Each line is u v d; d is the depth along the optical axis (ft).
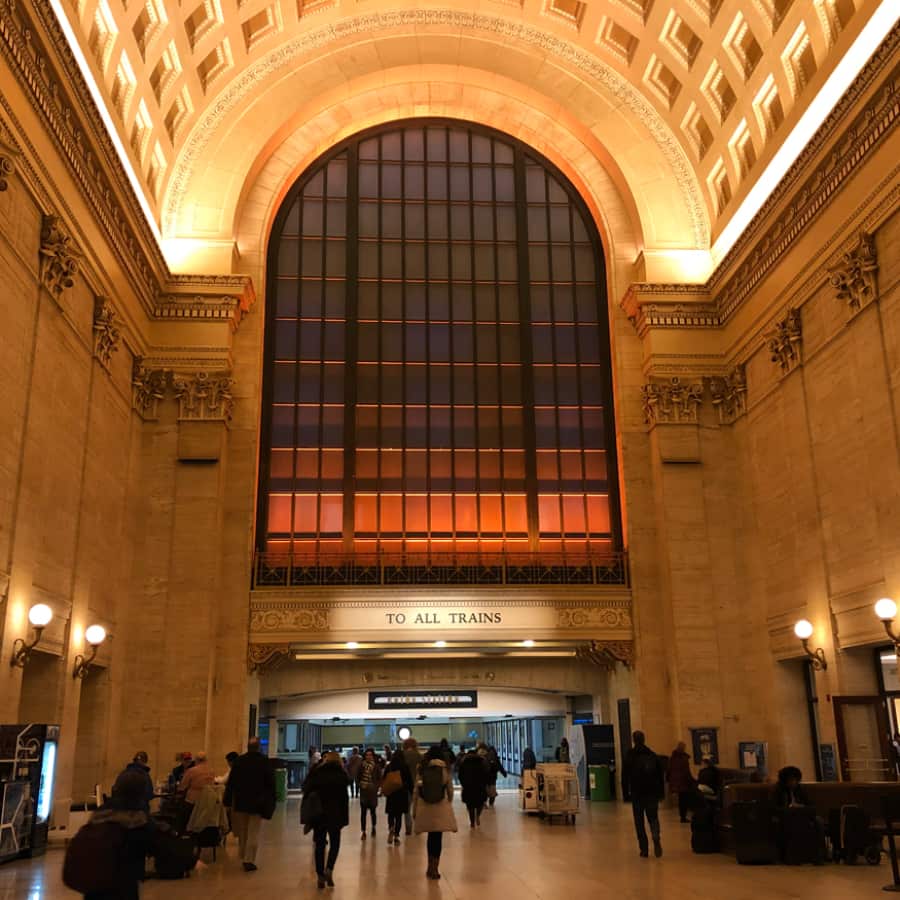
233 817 38.83
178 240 69.62
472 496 70.79
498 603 66.44
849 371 52.60
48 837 41.57
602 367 74.43
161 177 69.21
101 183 52.47
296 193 76.33
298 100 74.33
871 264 49.26
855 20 51.88
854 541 51.88
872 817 36.11
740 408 67.77
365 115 77.25
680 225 73.92
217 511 64.28
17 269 41.75
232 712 62.80
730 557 66.64
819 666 54.70
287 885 30.35
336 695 75.56
